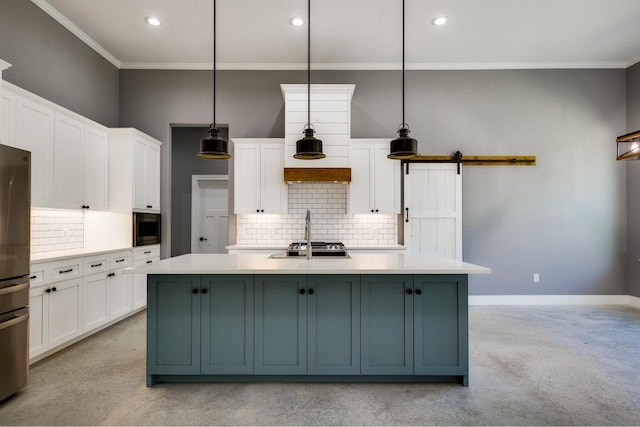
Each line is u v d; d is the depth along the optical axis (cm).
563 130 497
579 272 494
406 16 381
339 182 470
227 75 496
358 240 493
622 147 494
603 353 309
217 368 245
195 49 454
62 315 305
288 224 492
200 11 371
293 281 244
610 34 421
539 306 480
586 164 496
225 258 291
